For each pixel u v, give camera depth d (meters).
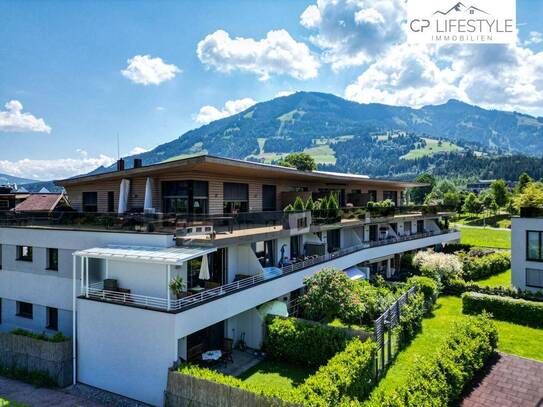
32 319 21.55
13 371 17.91
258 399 12.19
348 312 19.73
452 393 13.73
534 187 29.42
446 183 126.50
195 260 18.17
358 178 37.59
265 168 23.34
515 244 28.16
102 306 16.31
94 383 16.56
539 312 23.00
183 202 22.53
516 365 17.33
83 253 16.91
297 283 23.00
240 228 21.08
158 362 14.75
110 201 26.78
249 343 19.88
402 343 19.84
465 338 16.81
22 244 21.89
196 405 13.54
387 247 35.38
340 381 12.64
